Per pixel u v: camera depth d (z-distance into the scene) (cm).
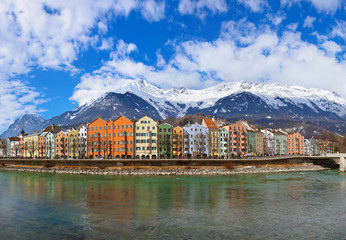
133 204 7700
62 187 10512
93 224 5988
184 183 11462
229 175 14438
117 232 5525
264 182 11769
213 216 6525
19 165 18938
